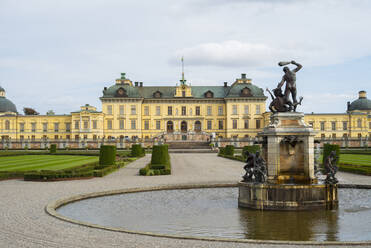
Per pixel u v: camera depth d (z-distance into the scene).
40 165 40.78
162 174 32.41
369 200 19.83
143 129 113.31
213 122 114.19
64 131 112.25
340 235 13.24
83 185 24.91
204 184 25.28
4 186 24.23
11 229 12.69
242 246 10.78
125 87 112.38
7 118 111.94
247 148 50.19
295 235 13.27
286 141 18.72
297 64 19.59
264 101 111.81
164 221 15.35
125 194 22.27
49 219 14.24
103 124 110.56
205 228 14.26
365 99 120.62
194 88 117.50
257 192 17.53
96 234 12.04
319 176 25.48
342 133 109.56
